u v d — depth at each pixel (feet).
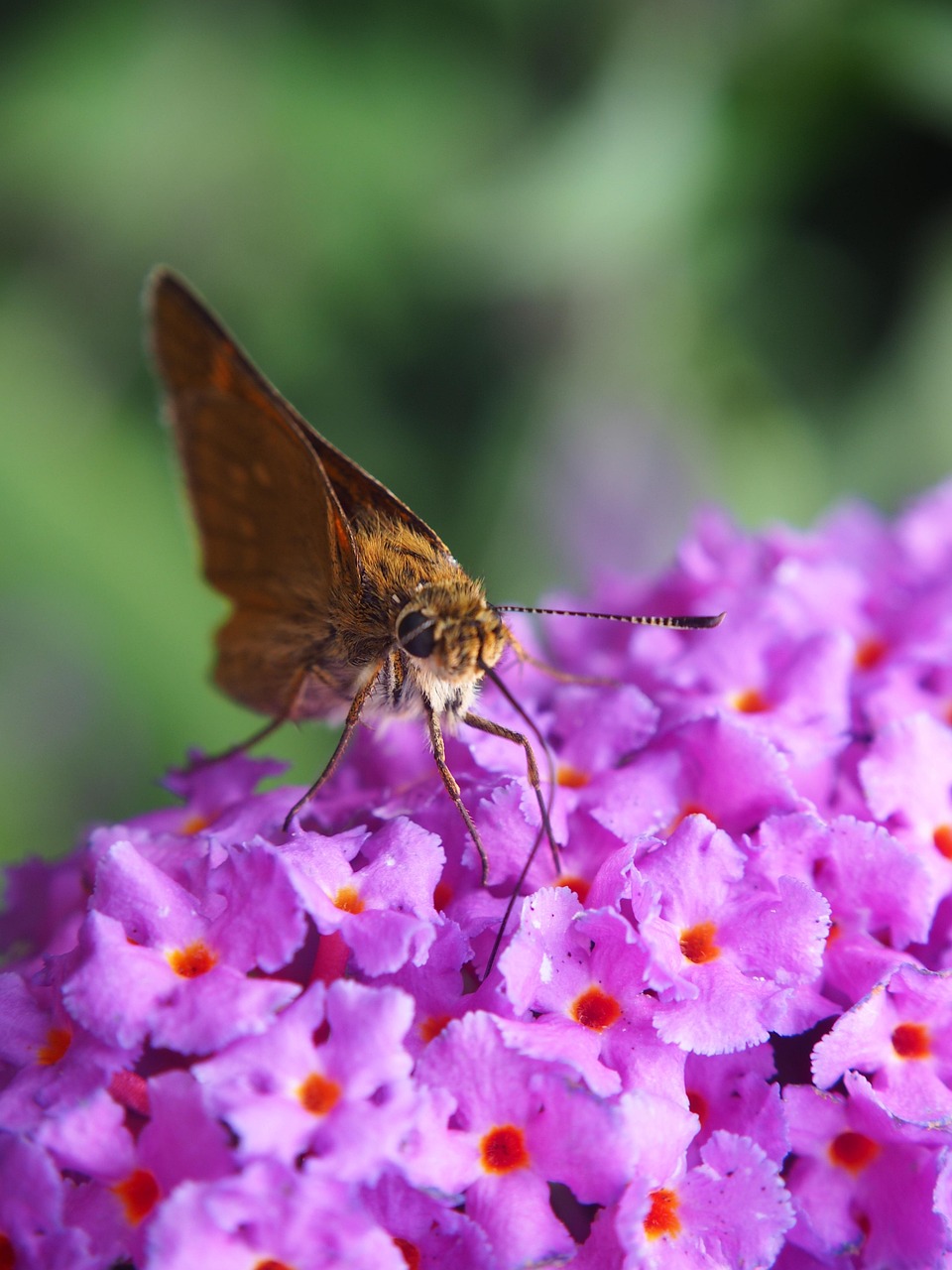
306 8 0.66
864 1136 0.37
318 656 0.43
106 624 0.64
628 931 0.37
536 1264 0.35
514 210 0.64
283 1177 0.35
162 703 0.64
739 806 0.39
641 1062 0.36
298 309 0.68
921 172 0.63
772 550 0.46
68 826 0.63
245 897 0.37
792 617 0.43
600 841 0.39
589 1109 0.36
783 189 0.64
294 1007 0.36
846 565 0.45
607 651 0.45
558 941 0.37
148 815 0.42
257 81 0.65
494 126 0.65
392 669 0.41
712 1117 0.37
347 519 0.43
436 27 0.65
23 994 0.38
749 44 0.61
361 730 0.43
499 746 0.40
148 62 0.64
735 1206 0.36
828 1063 0.37
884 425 0.63
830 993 0.38
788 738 0.40
